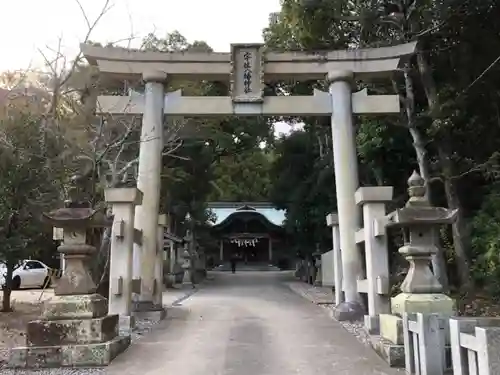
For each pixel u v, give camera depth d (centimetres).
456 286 1396
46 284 1941
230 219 4312
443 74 1420
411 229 694
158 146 1163
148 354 744
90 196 964
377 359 699
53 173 1073
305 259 2914
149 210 1134
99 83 1293
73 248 717
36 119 1077
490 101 1377
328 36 1442
